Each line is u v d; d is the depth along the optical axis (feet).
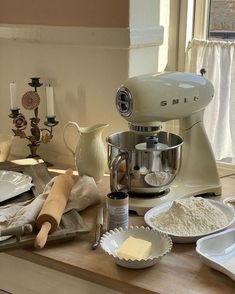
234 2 5.52
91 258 3.69
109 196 4.07
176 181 4.80
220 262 3.55
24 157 6.09
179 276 3.43
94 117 5.55
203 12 5.72
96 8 5.11
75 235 3.93
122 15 4.99
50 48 5.59
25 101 5.64
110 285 3.45
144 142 4.72
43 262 3.75
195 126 4.75
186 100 4.34
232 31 5.62
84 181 4.69
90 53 5.33
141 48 5.25
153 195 4.51
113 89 5.30
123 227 4.03
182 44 5.78
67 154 5.85
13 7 5.67
